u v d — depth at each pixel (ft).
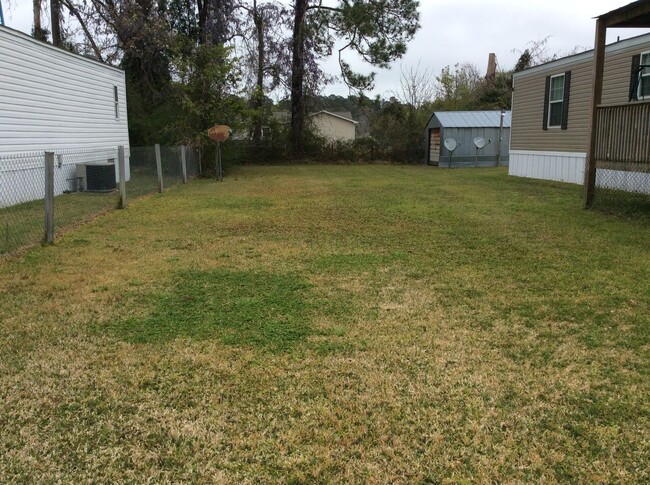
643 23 27.37
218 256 18.47
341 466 7.04
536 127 47.98
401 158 81.66
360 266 17.02
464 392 8.91
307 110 80.28
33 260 17.87
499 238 21.35
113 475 6.84
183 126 52.08
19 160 31.89
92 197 34.65
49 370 9.71
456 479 6.79
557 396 8.77
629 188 32.12
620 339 11.07
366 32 69.92
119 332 11.51
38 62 34.40
